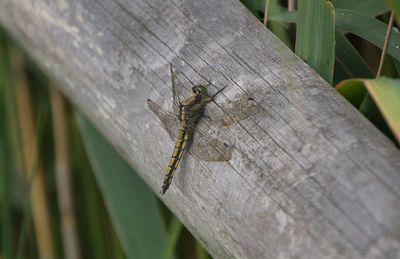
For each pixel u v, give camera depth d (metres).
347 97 0.60
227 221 0.56
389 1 0.57
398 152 0.55
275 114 0.57
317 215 0.54
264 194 0.55
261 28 0.60
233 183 0.56
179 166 0.59
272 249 0.55
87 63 0.63
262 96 0.58
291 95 0.57
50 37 0.65
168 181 0.59
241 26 0.60
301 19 0.60
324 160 0.55
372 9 0.62
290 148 0.56
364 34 0.61
